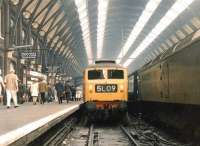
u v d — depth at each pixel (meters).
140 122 29.53
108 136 20.98
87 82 25.72
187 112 16.36
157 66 21.81
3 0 38.03
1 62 38.88
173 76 17.77
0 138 7.71
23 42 46.97
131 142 18.14
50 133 17.09
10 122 12.53
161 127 24.28
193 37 14.90
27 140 9.29
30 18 47.12
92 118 27.02
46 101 43.22
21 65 44.28
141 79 28.53
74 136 21.14
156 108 24.62
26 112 19.03
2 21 38.34
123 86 25.75
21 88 37.94
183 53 15.81
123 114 26.39
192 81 14.57
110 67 25.83
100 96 25.58
